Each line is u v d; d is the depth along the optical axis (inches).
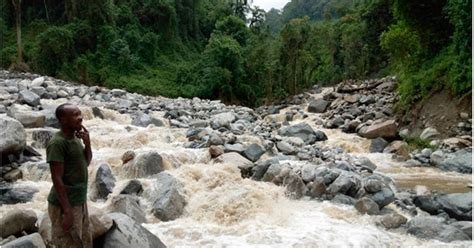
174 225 295.9
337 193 350.9
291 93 1526.8
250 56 1744.6
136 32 1798.7
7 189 334.0
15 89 621.6
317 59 1871.3
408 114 649.0
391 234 293.4
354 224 307.3
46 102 601.0
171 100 876.6
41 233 224.5
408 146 570.6
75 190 188.1
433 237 286.2
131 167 372.2
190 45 2128.4
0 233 224.4
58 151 181.8
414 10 689.6
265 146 483.8
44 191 336.5
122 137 464.1
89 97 700.0
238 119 682.2
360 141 612.7
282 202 341.7
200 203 323.0
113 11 1771.7
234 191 334.6
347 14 2174.0
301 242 270.8
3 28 1579.7
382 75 1504.7
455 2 597.9
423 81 645.9
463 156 487.8
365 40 1724.9
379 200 333.4
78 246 191.5
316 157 482.0
